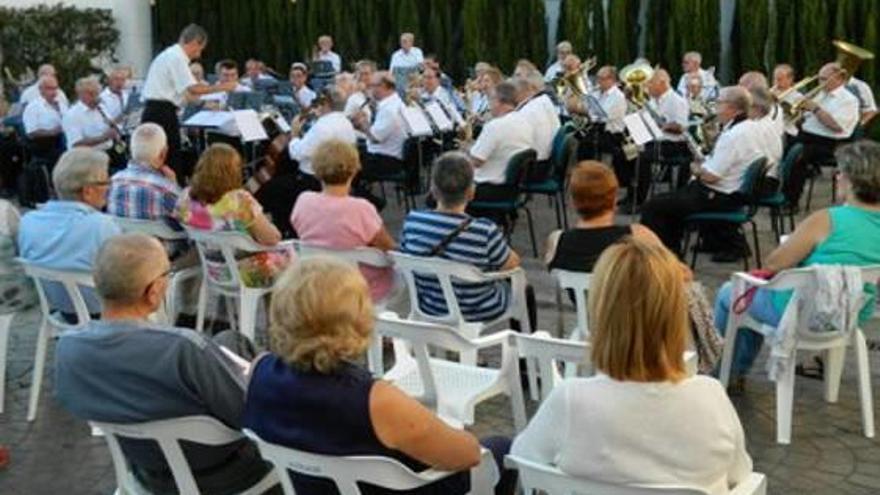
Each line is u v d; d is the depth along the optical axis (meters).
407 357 4.04
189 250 5.36
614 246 2.35
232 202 5.02
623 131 9.39
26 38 15.62
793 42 14.13
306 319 2.43
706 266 7.41
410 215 4.61
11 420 4.74
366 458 2.40
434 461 2.49
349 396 2.43
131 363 2.73
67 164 4.49
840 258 4.29
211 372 2.73
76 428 4.65
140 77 17.08
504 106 7.82
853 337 4.41
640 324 2.26
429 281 4.56
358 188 9.06
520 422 3.91
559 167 8.17
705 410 2.30
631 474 2.28
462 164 4.52
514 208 7.65
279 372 2.51
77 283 4.42
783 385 4.32
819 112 9.42
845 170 4.36
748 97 7.12
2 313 4.70
